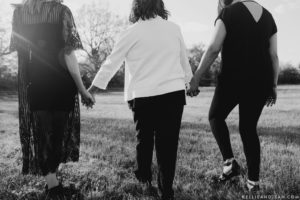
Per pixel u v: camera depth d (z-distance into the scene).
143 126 3.14
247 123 3.19
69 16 3.08
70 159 3.39
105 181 3.52
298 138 5.83
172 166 2.90
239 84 3.11
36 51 3.02
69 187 3.28
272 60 3.26
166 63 2.88
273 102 3.36
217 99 3.30
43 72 3.01
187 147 5.04
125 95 3.00
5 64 34.50
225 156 3.38
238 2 3.17
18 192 3.18
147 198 3.01
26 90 3.16
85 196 3.10
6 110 12.39
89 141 5.56
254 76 3.09
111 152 4.75
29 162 3.31
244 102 3.15
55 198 3.07
